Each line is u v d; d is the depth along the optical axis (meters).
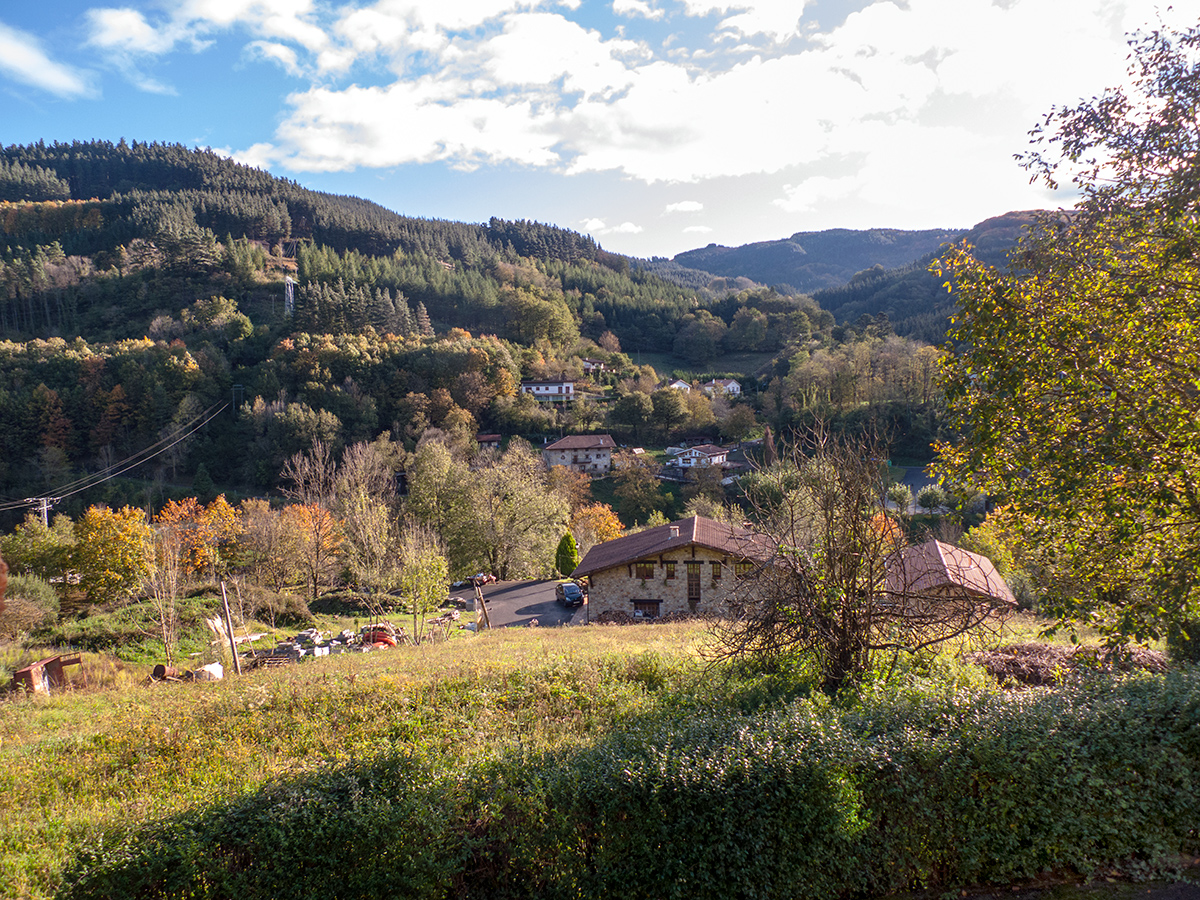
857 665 9.30
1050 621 17.02
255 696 12.52
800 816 5.88
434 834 5.79
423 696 12.01
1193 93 7.79
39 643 25.16
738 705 9.59
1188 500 7.79
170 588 27.52
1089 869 6.04
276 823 5.89
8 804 8.98
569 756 6.57
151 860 5.66
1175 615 7.95
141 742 10.93
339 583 44.53
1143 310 8.13
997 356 8.75
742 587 11.77
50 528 51.75
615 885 5.86
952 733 6.41
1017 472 9.06
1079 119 8.80
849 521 9.29
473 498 48.50
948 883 6.16
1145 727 6.36
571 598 37.06
